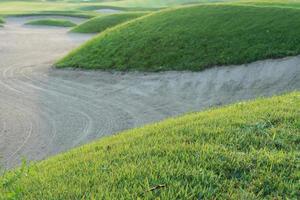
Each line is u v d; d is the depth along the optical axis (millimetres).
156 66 28016
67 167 7777
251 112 10195
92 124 19531
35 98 24797
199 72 25859
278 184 6109
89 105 22859
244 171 6555
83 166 7496
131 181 6289
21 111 22141
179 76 26031
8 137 18016
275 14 30359
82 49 34875
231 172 6559
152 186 6074
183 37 30500
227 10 33625
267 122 9055
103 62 31016
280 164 6770
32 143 17203
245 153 7215
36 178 7355
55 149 16422
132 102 22984
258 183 6145
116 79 27766
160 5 109750
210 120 9805
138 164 6973
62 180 6855
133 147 8266
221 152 7199
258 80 23375
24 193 6586
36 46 48500
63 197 6059
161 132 9305
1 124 19906
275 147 7574
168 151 7562
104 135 17891
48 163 8945
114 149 8422
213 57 26766
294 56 24500
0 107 23016
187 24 32625
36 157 15586
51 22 75500
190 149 7504
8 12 90688
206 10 35031
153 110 21297
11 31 65625
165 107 21656
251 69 24516
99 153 8359
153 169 6645
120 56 30891
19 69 33688
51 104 23375
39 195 6289
